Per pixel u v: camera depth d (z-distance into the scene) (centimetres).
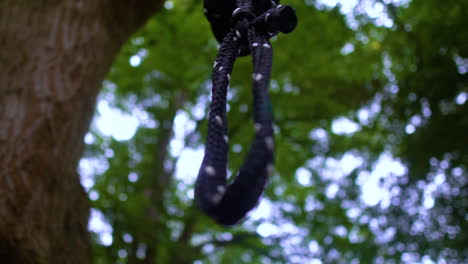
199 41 866
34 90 365
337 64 903
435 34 774
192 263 953
